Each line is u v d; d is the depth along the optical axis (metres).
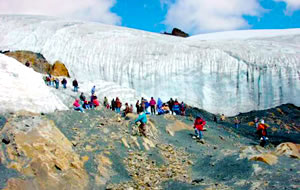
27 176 7.16
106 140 10.80
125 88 26.77
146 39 39.56
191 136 15.38
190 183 8.48
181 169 9.99
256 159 9.14
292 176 7.73
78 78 35.31
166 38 43.16
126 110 16.11
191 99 33.03
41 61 35.69
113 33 40.47
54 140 8.97
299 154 9.82
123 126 12.75
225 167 9.48
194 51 35.84
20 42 38.62
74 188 7.49
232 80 33.16
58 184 7.36
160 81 34.03
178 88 33.62
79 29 40.69
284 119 27.67
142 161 10.05
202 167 10.14
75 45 37.59
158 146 11.99
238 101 32.44
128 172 9.15
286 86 31.72
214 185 8.07
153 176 9.06
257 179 7.98
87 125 11.83
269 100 31.72
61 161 8.10
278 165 8.77
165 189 8.10
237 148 14.95
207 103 32.53
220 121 27.62
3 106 10.00
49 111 11.83
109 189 7.79
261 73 32.66
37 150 8.03
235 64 33.62
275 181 7.54
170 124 16.25
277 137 22.02
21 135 8.44
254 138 19.55
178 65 34.44
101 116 13.52
